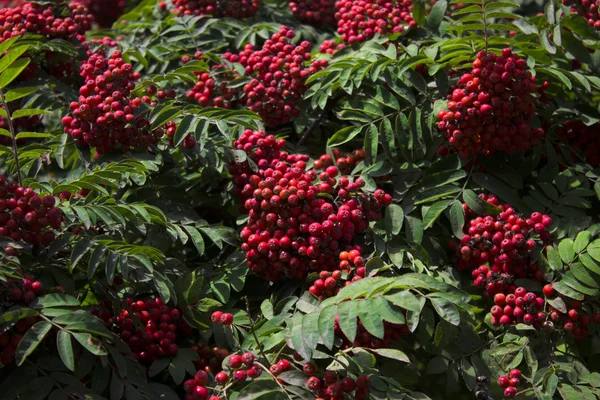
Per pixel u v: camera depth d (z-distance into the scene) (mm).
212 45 1438
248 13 1480
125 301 1200
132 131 1259
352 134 1280
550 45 1296
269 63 1334
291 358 1167
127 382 1155
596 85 1272
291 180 1225
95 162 1278
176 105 1325
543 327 1196
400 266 1211
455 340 1207
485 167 1278
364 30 1365
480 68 1233
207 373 1189
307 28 1488
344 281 1203
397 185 1275
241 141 1270
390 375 1196
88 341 1117
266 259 1227
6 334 1125
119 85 1266
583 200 1270
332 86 1295
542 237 1228
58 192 1196
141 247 1180
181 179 1315
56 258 1199
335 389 1135
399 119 1280
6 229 1159
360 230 1232
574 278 1201
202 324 1207
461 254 1237
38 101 1350
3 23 1380
